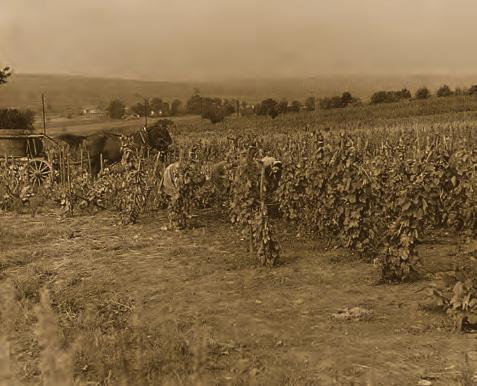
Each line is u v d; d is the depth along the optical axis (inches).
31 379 175.6
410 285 281.6
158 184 544.4
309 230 407.8
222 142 741.3
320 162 384.5
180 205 439.2
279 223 451.2
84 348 198.2
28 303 254.1
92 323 229.8
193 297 270.5
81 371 184.4
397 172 367.2
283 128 1716.3
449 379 174.7
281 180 444.1
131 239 404.5
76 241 402.3
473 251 263.9
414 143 706.8
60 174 641.0
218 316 241.9
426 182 330.0
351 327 225.6
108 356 191.8
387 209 346.3
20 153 693.3
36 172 662.5
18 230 436.8
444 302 230.8
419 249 357.7
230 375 182.1
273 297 268.2
